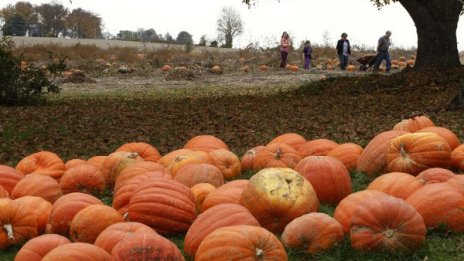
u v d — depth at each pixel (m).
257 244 5.14
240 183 6.72
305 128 12.68
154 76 31.53
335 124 12.88
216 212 5.74
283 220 6.11
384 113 13.93
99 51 44.16
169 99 19.78
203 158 8.12
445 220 5.96
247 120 14.11
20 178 7.69
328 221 5.68
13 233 6.18
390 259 5.43
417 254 5.50
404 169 7.80
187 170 7.46
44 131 13.30
